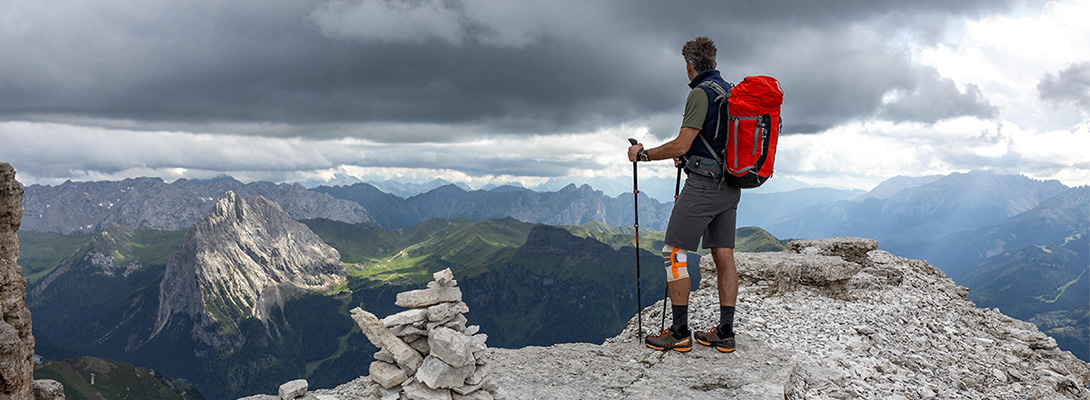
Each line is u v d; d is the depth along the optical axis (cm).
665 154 318
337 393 285
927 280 623
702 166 321
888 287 566
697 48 322
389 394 253
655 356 354
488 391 267
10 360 238
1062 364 460
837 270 521
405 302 256
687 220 334
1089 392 416
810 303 495
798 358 359
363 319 264
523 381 319
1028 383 407
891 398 323
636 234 384
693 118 309
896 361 391
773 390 293
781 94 303
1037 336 493
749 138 304
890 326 464
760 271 522
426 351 258
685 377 315
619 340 442
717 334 361
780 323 433
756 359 344
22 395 246
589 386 311
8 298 251
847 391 320
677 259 350
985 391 381
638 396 293
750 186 318
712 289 529
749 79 309
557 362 356
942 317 527
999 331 520
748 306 466
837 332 425
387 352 261
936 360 416
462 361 240
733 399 284
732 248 351
